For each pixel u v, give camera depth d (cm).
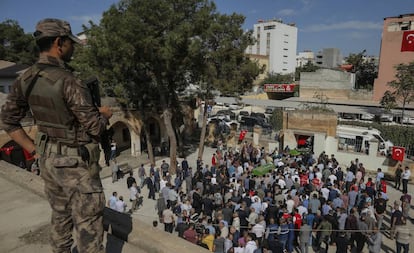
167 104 2075
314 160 1762
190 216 1046
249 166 1611
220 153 1922
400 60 4200
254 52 10088
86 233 194
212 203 1155
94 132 178
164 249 296
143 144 2572
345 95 4566
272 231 947
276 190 1170
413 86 3080
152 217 1275
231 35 1866
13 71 2844
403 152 1783
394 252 1027
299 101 4362
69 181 187
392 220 1049
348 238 948
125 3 1597
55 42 183
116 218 354
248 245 815
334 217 978
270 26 9600
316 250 1027
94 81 200
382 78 4353
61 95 173
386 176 1873
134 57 1562
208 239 886
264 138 2438
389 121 3344
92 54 1658
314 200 1084
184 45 1572
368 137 2022
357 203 1208
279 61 9825
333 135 2066
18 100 199
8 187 488
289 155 1905
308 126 2145
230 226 964
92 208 192
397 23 4181
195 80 2003
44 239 333
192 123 2947
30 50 3862
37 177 518
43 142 192
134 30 1445
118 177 1781
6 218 384
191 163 2147
